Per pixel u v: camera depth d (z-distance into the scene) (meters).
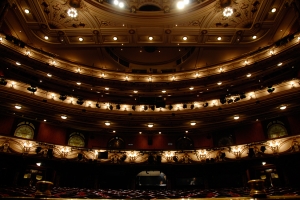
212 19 18.72
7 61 17.23
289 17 17.42
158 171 19.83
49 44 20.78
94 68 22.42
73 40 20.66
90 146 19.70
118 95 22.00
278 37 19.62
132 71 25.66
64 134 19.00
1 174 14.30
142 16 18.75
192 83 21.62
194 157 17.88
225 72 20.30
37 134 17.55
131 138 20.64
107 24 19.31
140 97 21.62
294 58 17.17
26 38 19.86
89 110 18.83
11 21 17.83
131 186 17.56
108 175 18.38
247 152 16.42
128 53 24.80
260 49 19.25
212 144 19.78
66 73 20.14
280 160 15.12
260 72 18.86
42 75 19.00
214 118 18.56
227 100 19.14
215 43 21.02
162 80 23.05
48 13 18.00
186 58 24.16
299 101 15.57
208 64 24.11
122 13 18.45
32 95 16.62
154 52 24.72
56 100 18.30
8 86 15.96
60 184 16.61
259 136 17.92
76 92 20.89
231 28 19.34
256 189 2.26
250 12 17.97
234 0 16.98
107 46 21.53
